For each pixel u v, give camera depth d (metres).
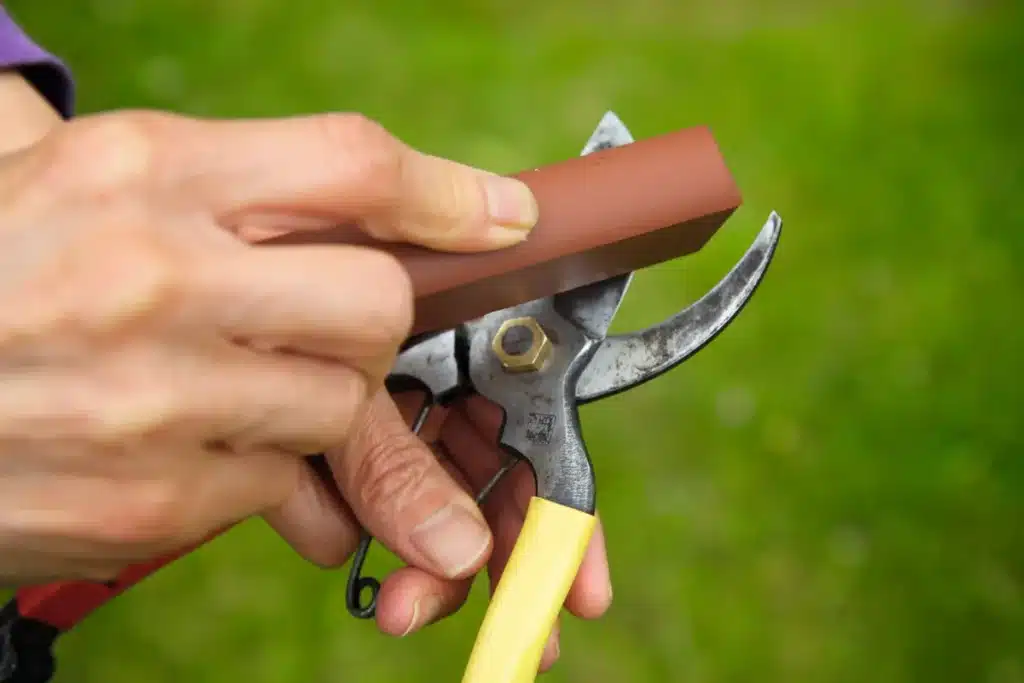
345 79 0.81
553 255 0.30
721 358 0.69
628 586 0.63
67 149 0.25
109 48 0.82
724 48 0.82
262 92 0.81
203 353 0.25
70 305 0.24
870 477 0.65
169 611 0.61
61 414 0.25
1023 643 0.60
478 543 0.34
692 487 0.65
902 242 0.73
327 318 0.26
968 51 0.80
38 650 0.37
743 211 0.74
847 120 0.78
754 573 0.63
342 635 0.61
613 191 0.30
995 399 0.67
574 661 0.60
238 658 0.60
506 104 0.80
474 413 0.38
